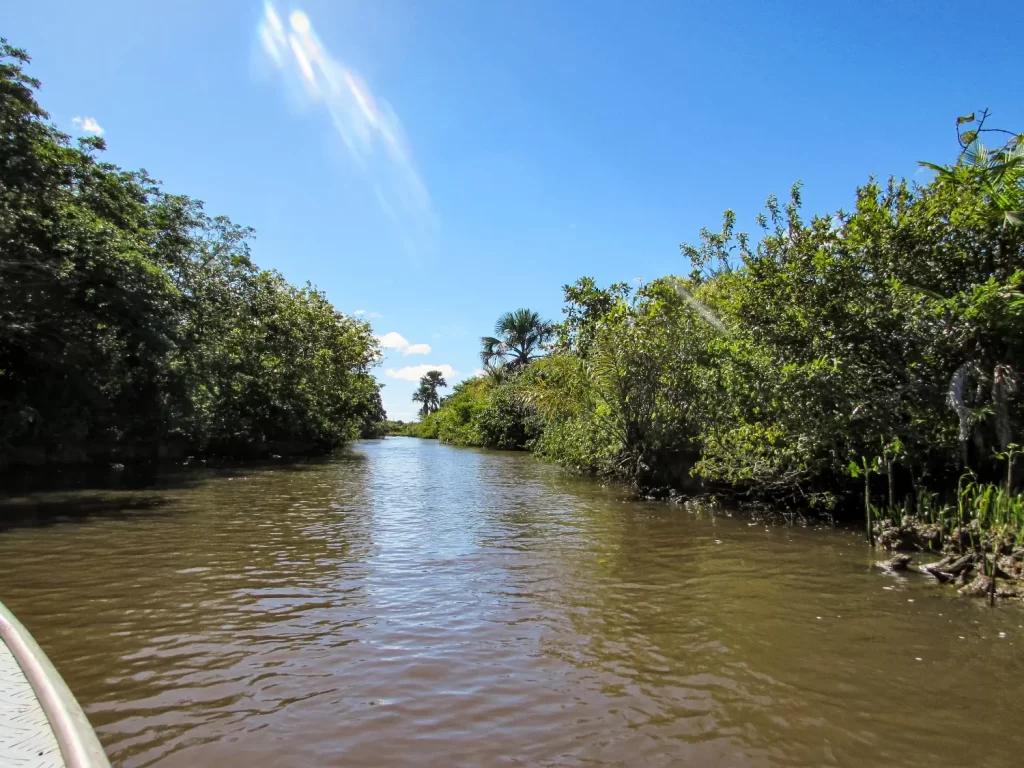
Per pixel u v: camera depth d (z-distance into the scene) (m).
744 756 3.33
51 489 13.86
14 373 17.06
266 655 4.59
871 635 5.12
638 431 15.55
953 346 9.14
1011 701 3.99
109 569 7.01
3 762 2.05
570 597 6.12
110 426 19.89
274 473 20.39
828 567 7.35
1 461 16.34
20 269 13.96
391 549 8.30
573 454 20.09
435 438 71.25
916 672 4.41
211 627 5.17
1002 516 7.09
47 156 15.12
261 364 28.58
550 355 19.47
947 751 3.41
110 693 3.96
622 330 14.91
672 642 4.95
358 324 38.59
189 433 23.34
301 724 3.59
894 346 9.94
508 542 8.85
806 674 4.37
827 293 10.13
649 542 8.86
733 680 4.26
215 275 25.86
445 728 3.56
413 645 4.82
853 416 9.27
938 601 6.02
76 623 5.23
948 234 9.52
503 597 6.12
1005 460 8.48
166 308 18.19
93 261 15.59
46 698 2.47
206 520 10.38
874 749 3.42
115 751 3.27
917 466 9.61
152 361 18.31
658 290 14.94
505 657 4.61
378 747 3.35
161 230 22.48
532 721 3.66
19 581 6.48
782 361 10.88
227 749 3.31
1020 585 6.15
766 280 10.81
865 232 10.02
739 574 7.02
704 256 15.00
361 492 15.18
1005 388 8.16
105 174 18.25
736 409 12.02
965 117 8.49
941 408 9.05
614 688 4.12
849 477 10.34
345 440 39.53
